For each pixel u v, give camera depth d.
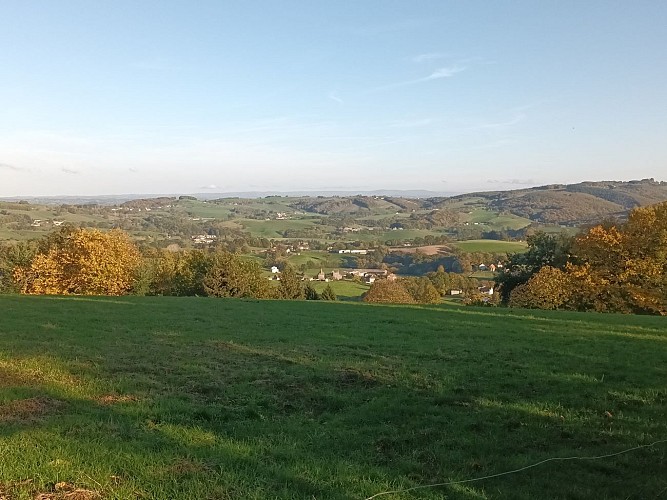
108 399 10.32
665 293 40.34
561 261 58.00
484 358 15.80
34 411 9.20
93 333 18.64
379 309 32.12
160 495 6.12
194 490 6.24
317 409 10.55
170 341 17.52
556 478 7.34
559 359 15.79
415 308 33.47
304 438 8.59
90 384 11.27
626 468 7.75
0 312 24.12
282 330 21.05
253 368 13.70
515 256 64.25
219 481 6.58
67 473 6.53
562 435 9.15
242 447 7.83
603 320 27.20
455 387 12.12
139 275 54.91
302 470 7.12
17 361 13.20
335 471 7.16
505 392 11.88
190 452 7.48
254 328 21.44
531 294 47.59
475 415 10.14
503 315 29.30
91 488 6.25
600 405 10.94
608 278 44.16
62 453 7.14
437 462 7.86
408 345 17.84
